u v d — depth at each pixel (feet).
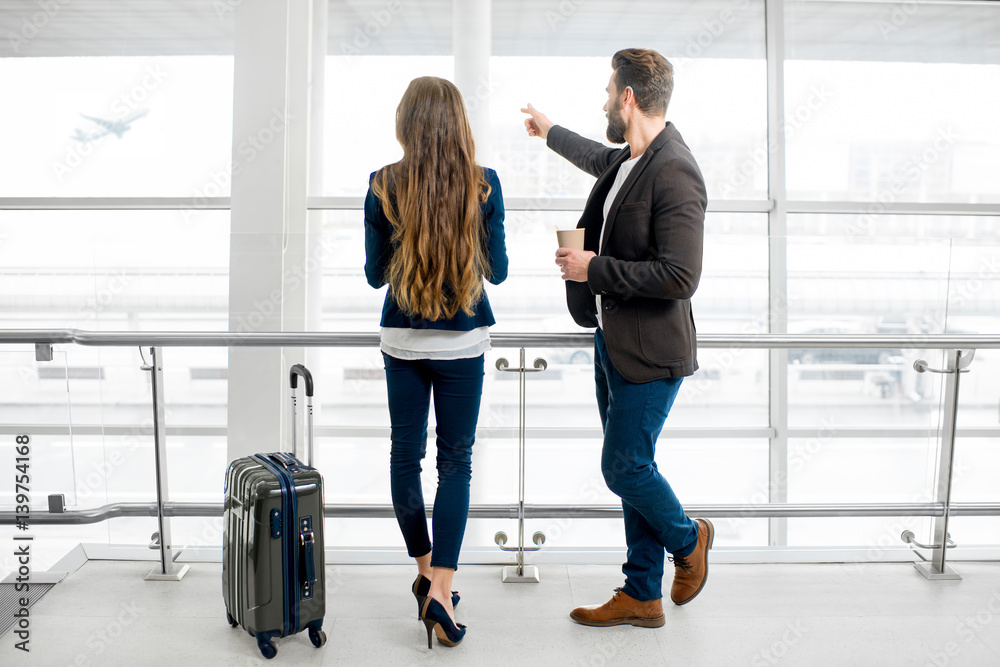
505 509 7.23
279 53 9.70
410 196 5.16
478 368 5.72
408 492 5.93
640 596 6.00
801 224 12.82
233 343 7.09
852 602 6.56
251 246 7.44
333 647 5.72
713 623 6.13
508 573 7.10
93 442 8.15
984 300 7.24
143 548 7.45
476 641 5.80
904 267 7.21
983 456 7.97
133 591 6.71
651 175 5.27
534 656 5.57
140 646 5.69
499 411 7.38
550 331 7.18
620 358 5.47
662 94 5.61
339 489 8.03
